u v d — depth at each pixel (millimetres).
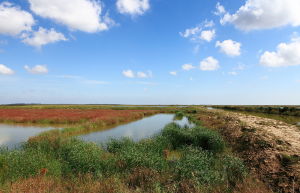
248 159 9648
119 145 11961
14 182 6164
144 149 10555
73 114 36281
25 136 18766
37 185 5875
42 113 38688
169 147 12562
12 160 7820
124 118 31578
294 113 39969
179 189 6180
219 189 6172
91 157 8586
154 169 7609
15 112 41594
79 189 5934
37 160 8148
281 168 7652
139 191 5953
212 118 27391
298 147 9703
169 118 37688
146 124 27781
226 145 13039
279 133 13547
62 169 8109
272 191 6355
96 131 21344
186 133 13977
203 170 7363
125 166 8320
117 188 5941
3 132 20906
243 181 6762
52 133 17234
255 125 17172
